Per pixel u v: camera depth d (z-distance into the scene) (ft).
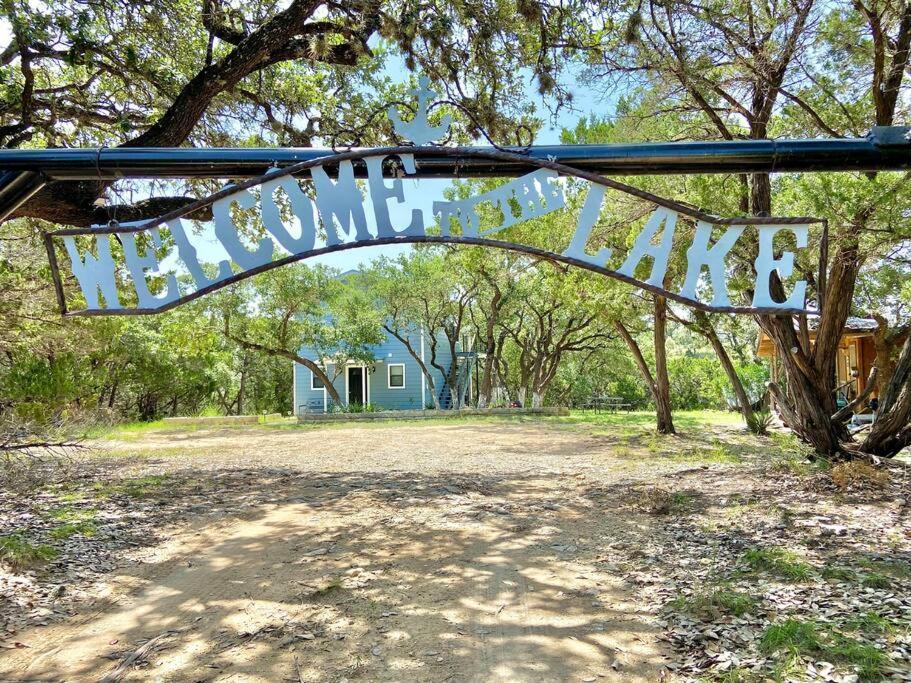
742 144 10.31
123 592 16.29
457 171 10.53
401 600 15.62
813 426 34.01
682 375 116.37
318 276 91.09
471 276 86.17
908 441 33.35
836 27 27.99
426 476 34.58
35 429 34.19
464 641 13.23
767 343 69.15
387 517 24.57
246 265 10.18
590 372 123.54
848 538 19.47
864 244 26.30
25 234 40.60
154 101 33.91
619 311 52.08
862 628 12.67
